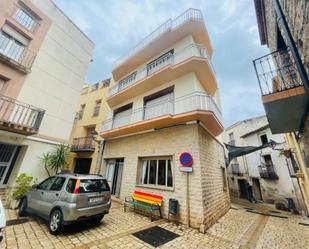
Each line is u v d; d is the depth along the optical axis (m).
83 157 12.09
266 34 7.14
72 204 4.13
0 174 7.12
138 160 7.94
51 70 9.46
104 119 12.39
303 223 6.88
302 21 2.68
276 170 14.50
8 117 7.10
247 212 8.70
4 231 4.10
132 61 11.12
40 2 9.29
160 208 5.96
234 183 19.14
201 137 6.61
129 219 5.75
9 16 7.81
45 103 8.90
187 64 7.36
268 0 5.08
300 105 3.37
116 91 11.39
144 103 9.47
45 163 8.06
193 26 8.27
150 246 3.75
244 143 18.72
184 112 6.50
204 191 5.67
